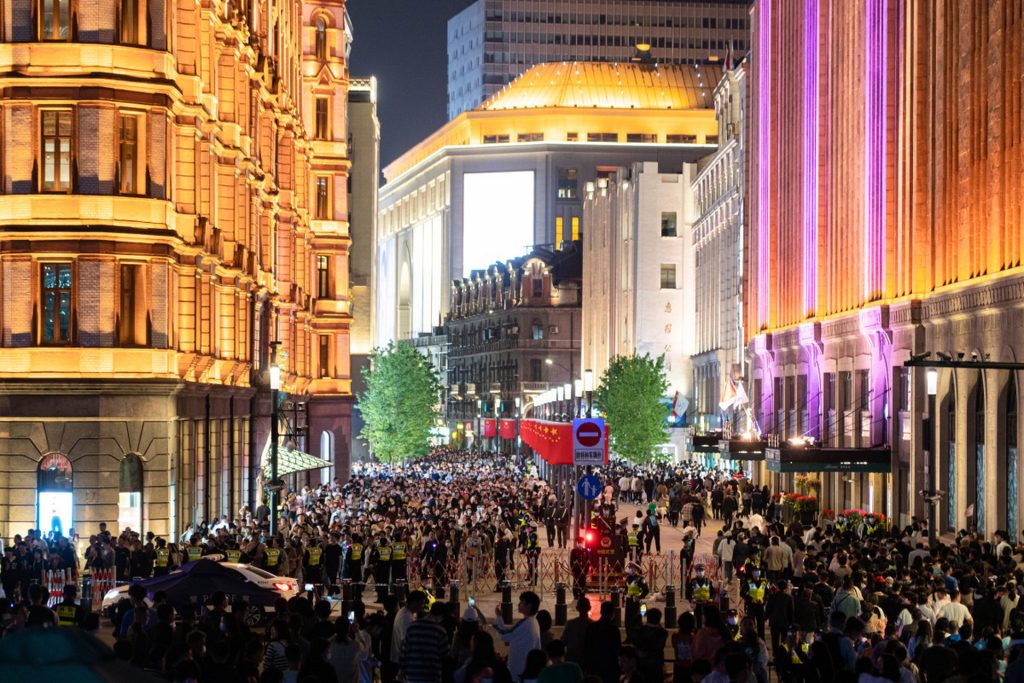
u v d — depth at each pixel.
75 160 48.81
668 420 141.75
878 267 73.19
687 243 163.12
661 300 164.38
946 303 61.66
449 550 51.28
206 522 53.28
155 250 49.72
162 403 50.25
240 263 62.69
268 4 73.81
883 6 72.12
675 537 72.69
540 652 19.56
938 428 61.97
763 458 79.19
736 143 125.75
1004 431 54.66
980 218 58.34
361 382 143.12
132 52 49.31
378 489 77.38
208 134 56.94
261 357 71.25
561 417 92.38
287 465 71.44
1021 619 27.05
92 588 40.69
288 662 20.75
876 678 19.73
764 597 37.09
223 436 61.12
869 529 55.62
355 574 45.00
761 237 103.56
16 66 48.62
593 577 48.50
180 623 23.45
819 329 85.38
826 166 86.31
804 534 61.12
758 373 104.00
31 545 40.84
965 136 60.03
